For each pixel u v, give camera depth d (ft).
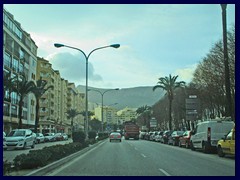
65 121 444.14
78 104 541.75
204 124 84.94
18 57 227.81
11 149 108.47
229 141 64.64
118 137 177.99
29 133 114.52
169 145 128.67
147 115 383.86
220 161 61.00
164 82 196.13
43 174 43.52
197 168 49.83
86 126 126.93
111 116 594.65
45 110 337.31
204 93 152.76
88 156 73.20
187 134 106.11
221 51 123.34
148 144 138.21
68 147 71.26
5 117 200.54
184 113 204.13
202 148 83.87
